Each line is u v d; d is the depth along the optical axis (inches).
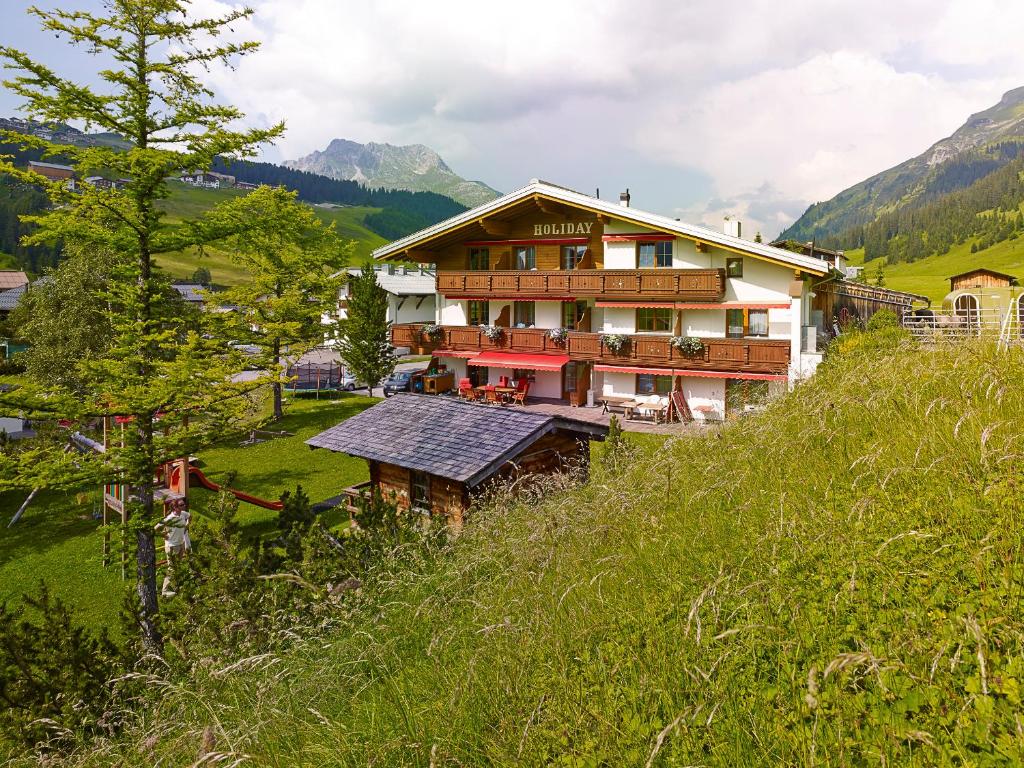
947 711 120.5
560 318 1333.7
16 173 462.3
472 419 612.4
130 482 477.1
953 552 166.2
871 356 423.5
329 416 1322.6
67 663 302.5
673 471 297.6
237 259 1157.7
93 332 1131.9
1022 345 338.6
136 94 474.6
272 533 719.1
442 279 1397.6
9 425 1047.6
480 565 291.1
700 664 151.6
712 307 1137.4
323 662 243.3
